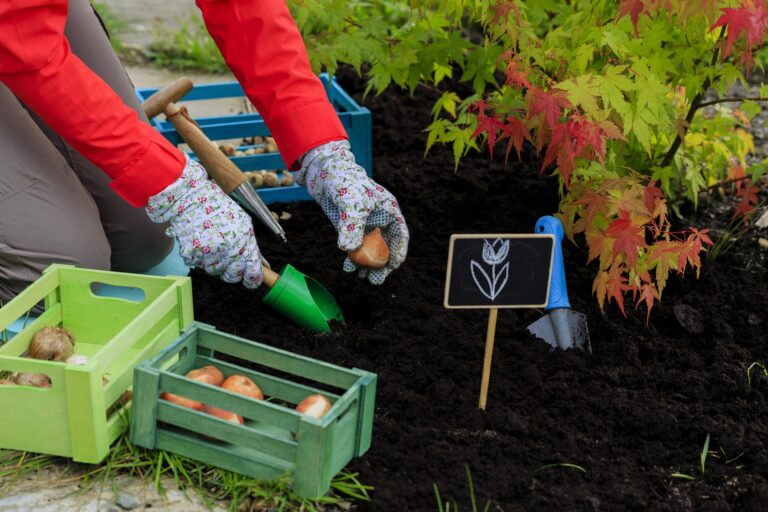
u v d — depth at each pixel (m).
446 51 2.84
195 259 2.16
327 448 1.79
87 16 2.46
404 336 2.39
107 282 2.21
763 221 3.05
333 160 2.23
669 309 2.54
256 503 1.85
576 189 2.47
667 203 3.05
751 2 2.21
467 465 1.94
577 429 2.10
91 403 1.85
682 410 2.15
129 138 2.02
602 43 2.32
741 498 1.91
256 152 3.46
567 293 2.62
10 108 2.29
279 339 2.36
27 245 2.33
